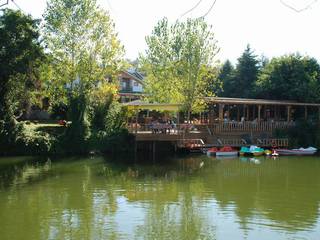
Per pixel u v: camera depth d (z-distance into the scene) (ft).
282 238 56.90
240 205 75.15
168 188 89.66
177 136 151.02
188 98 168.35
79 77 159.22
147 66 194.59
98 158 134.72
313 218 66.80
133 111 163.32
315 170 115.75
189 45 168.45
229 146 154.10
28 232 59.21
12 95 140.05
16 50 134.51
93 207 73.00
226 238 57.00
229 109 223.10
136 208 72.59
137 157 138.92
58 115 188.55
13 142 135.85
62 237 57.36
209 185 93.15
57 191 85.81
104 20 158.71
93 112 155.43
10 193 83.82
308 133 167.63
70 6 155.94
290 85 203.31
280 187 91.25
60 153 141.59
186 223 63.67
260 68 244.22
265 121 174.40
